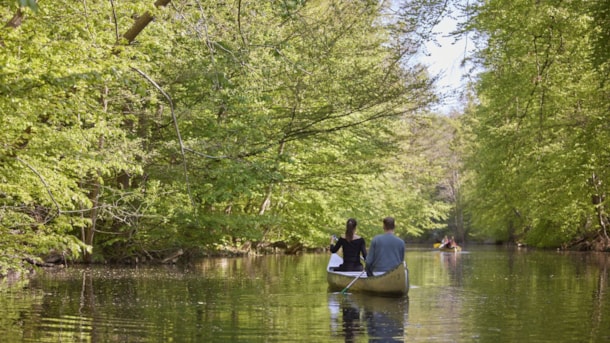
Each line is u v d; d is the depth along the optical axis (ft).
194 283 45.29
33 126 33.86
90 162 40.75
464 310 31.71
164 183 64.44
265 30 54.49
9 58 28.48
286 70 58.34
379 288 38.45
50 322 27.14
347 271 42.93
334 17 57.98
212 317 29.07
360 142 79.46
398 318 29.09
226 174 61.77
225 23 48.78
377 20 61.41
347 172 79.87
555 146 79.41
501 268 64.54
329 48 59.00
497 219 148.77
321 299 36.22
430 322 27.96
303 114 64.13
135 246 69.82
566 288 42.14
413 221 158.10
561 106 75.46
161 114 61.21
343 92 62.08
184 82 56.95
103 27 36.73
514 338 24.17
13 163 34.68
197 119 61.72
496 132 83.30
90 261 66.28
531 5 53.31
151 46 41.96
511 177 92.43
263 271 58.34
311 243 107.14
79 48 31.09
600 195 99.40
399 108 69.87
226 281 47.09
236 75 54.39
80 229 64.75
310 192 94.22
